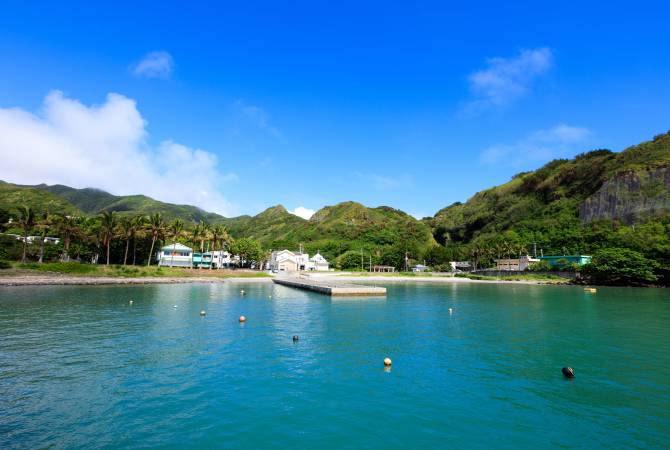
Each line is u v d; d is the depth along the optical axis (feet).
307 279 327.67
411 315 136.05
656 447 41.01
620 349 84.69
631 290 273.13
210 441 41.96
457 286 327.26
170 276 314.76
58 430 44.16
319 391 57.16
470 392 57.36
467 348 84.89
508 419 48.06
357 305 166.61
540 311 150.10
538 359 76.07
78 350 79.05
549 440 42.57
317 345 86.33
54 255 329.52
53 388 57.21
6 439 41.83
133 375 63.46
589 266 337.72
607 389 58.95
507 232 638.94
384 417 48.42
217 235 399.65
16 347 81.20
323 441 42.14
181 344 85.25
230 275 363.97
